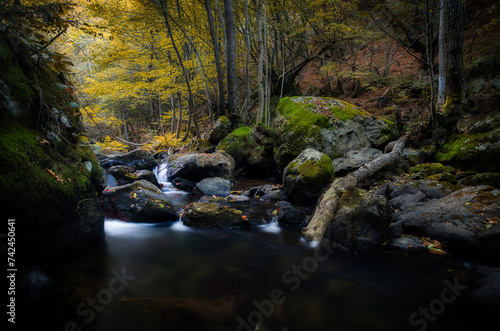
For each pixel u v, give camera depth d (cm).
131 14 1005
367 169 499
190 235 391
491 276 259
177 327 204
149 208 435
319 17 1036
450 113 622
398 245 342
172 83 1259
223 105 1093
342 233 347
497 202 337
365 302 243
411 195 449
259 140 859
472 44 959
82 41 1210
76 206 288
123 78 1230
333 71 1273
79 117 355
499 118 523
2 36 257
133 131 2280
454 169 548
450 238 322
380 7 923
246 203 542
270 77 1230
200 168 714
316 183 511
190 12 1178
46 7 254
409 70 1227
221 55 1356
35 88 278
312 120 689
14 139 240
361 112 721
